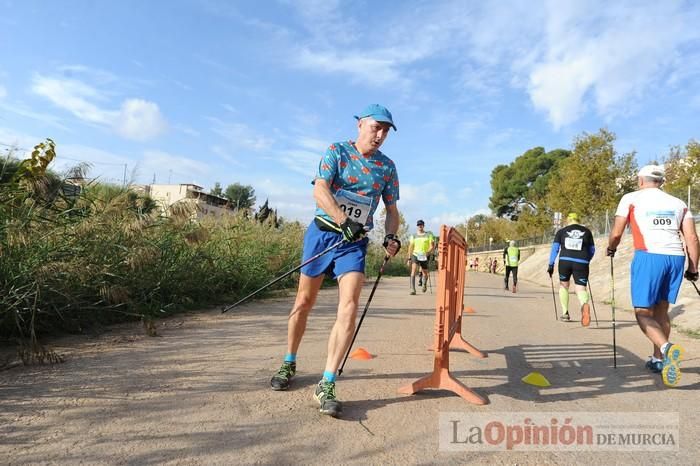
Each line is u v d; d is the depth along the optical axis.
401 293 13.09
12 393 3.23
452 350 5.51
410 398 3.58
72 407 3.00
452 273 4.28
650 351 5.80
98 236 5.67
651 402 3.74
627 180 39.88
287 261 11.60
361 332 6.19
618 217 4.95
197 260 7.54
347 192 3.47
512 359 5.14
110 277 5.93
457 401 3.56
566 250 8.48
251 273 9.70
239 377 3.81
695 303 8.68
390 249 3.54
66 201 5.71
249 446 2.57
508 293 15.79
